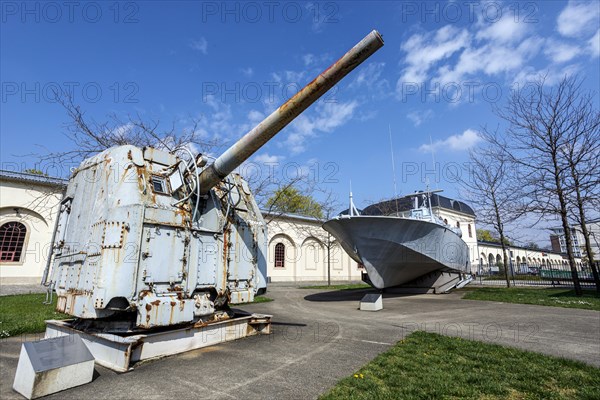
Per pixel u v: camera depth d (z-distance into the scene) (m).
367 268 14.44
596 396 3.38
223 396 3.37
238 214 6.28
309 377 3.94
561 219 16.84
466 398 3.33
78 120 11.65
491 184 21.45
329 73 4.23
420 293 17.56
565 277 27.36
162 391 3.48
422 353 5.00
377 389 3.51
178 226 5.08
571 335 6.62
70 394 3.39
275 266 29.97
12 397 3.35
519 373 4.08
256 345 5.42
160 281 4.73
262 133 4.77
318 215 31.62
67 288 5.07
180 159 5.82
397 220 13.28
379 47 4.03
